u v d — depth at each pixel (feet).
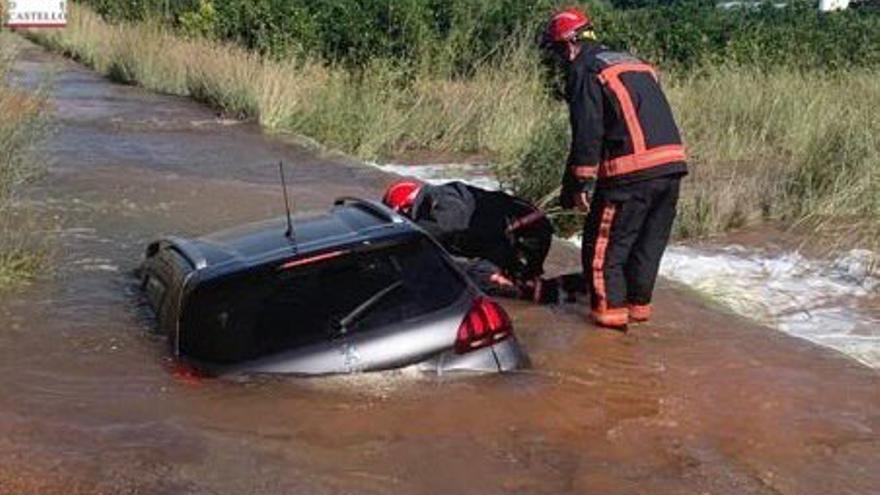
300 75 55.83
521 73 52.44
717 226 32.09
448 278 17.89
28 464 14.79
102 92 66.49
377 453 15.10
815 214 33.27
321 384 16.76
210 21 74.18
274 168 40.32
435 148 48.32
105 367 18.29
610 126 20.79
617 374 18.35
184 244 20.11
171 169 38.96
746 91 49.19
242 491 14.06
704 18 66.03
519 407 16.58
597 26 62.85
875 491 14.44
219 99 57.72
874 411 17.22
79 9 104.27
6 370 18.17
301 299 17.56
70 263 24.88
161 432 15.76
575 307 22.34
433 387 16.89
